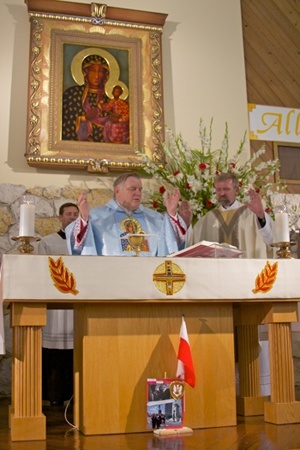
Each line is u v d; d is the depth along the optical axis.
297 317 3.33
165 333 3.15
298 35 6.99
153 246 3.91
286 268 3.31
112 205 3.99
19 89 5.80
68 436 2.96
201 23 6.57
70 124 5.83
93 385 3.01
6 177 5.58
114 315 3.08
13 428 2.86
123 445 2.71
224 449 2.58
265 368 4.24
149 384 3.03
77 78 5.94
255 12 6.90
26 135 5.66
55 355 4.79
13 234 5.47
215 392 3.18
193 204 5.20
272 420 3.24
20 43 5.91
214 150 6.24
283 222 3.42
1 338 3.14
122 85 6.07
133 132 5.98
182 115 6.26
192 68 6.42
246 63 6.71
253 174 5.71
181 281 3.10
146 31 6.25
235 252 3.28
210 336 3.22
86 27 6.08
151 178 5.96
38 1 5.94
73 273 2.96
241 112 6.44
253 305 3.51
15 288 2.88
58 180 5.72
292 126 6.68
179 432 2.98
